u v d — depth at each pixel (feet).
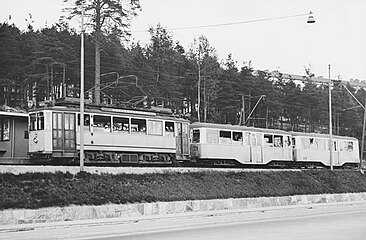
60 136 102.47
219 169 123.03
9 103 205.57
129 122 114.93
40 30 218.79
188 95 230.07
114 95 196.44
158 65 206.90
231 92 226.79
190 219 88.22
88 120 107.45
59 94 203.21
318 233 63.67
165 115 124.98
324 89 289.74
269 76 260.42
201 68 214.69
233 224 79.41
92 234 65.36
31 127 103.91
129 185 99.09
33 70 186.70
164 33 214.28
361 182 159.94
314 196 135.03
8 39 190.80
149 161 118.83
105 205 89.66
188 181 111.34
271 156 150.61
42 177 88.48
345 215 96.12
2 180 83.51
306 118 265.75
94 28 148.66
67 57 189.26
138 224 78.74
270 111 240.94
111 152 110.83
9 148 123.34
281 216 93.76
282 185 131.95
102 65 197.26
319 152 167.63
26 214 79.46
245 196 117.29
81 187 90.94
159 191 101.81
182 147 126.93
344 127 286.46
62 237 62.54
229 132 139.23
